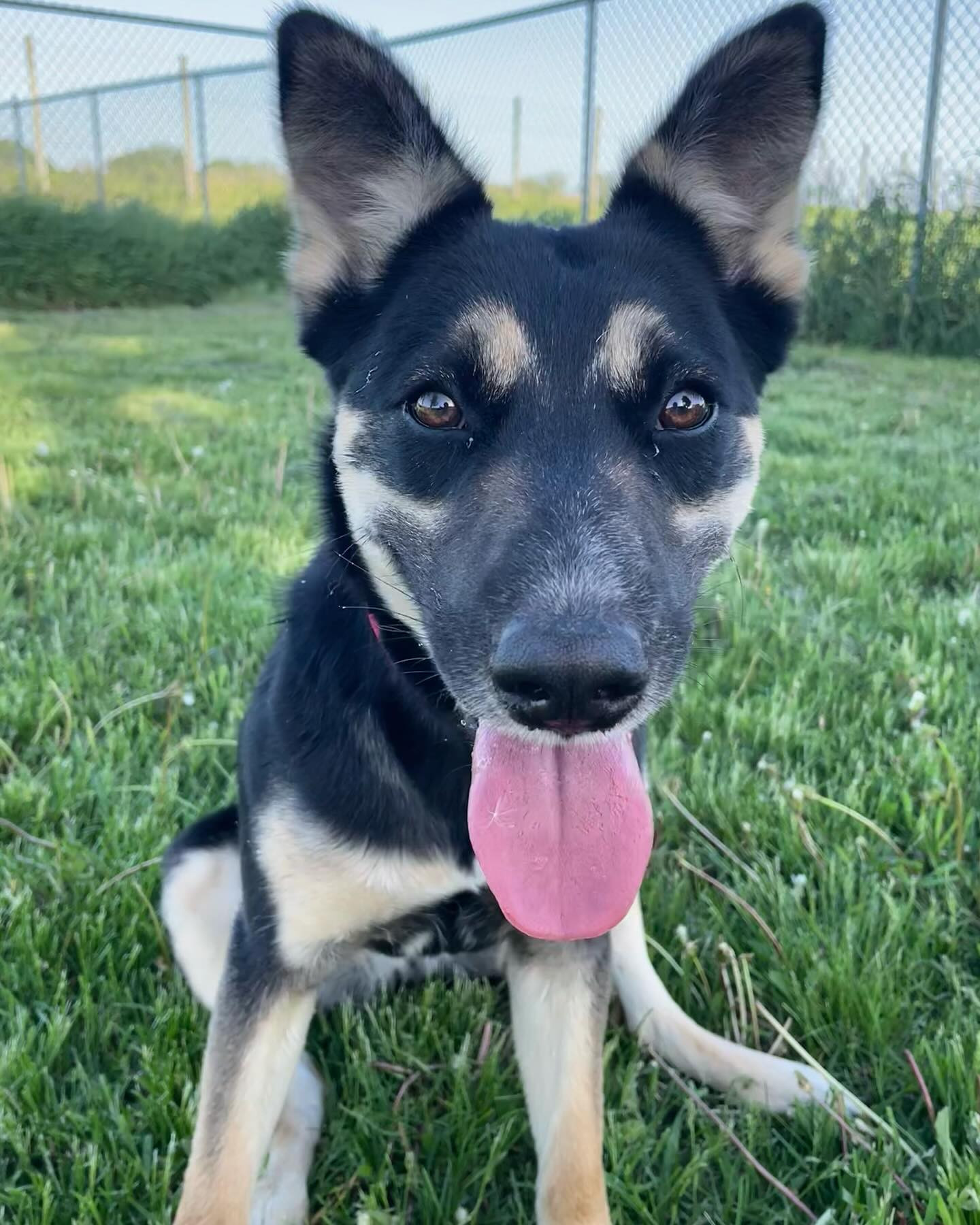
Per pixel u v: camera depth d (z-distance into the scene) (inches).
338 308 13.1
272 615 18.1
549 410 10.8
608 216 12.9
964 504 30.1
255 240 89.7
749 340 13.6
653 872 15.8
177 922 13.2
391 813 11.6
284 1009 11.5
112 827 15.8
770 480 33.4
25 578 24.6
